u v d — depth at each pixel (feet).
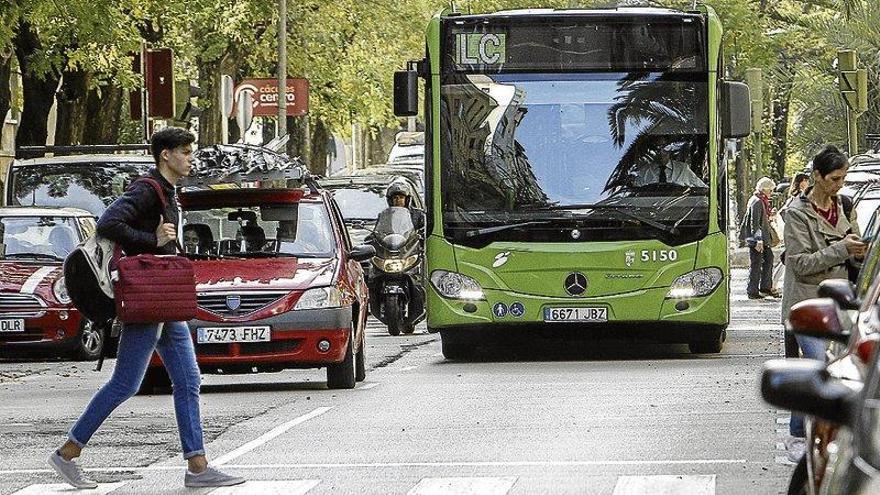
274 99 246.27
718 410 94.63
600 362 130.11
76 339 148.56
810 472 38.01
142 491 69.92
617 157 128.57
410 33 285.64
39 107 204.54
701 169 128.36
